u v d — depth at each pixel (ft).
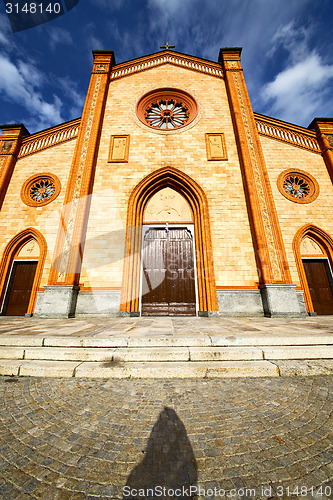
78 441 5.73
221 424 6.39
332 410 7.09
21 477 4.62
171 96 38.93
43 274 29.43
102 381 9.39
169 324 18.12
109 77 39.68
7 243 31.19
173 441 5.66
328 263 30.37
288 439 5.72
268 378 9.61
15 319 23.31
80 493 4.20
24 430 6.23
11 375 10.07
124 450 5.35
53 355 10.93
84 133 33.22
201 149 33.47
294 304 24.44
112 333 13.44
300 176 33.96
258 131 35.73
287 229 30.86
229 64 38.93
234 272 27.35
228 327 16.08
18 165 35.70
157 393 8.30
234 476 4.57
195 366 10.00
